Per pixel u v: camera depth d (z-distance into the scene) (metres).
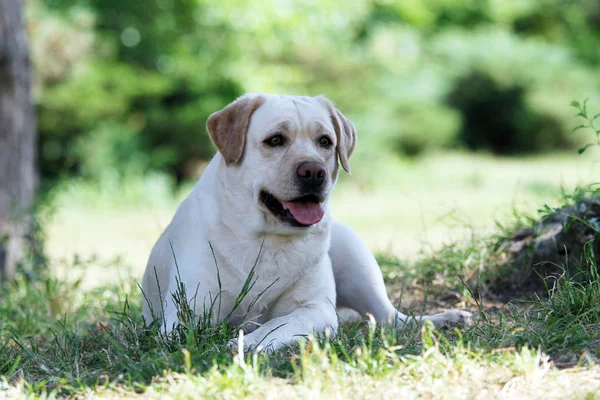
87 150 25.23
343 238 6.30
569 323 5.11
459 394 4.04
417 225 17.83
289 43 29.25
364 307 6.25
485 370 4.31
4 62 11.34
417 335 5.19
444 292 7.29
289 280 5.50
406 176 27.25
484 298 7.01
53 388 4.57
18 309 7.65
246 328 5.57
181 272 5.50
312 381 4.11
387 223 18.47
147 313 6.41
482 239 7.74
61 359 5.16
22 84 11.64
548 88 34.56
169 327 5.22
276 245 5.44
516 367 4.27
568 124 33.81
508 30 40.78
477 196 21.77
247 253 5.43
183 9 28.78
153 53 28.64
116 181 25.12
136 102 27.84
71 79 25.89
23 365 5.17
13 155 11.45
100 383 4.55
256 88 27.92
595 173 22.16
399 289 7.59
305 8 28.45
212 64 28.20
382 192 25.61
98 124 26.39
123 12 28.78
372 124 28.09
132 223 20.80
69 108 25.64
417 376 4.28
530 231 7.66
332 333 5.42
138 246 16.83
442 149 32.25
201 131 27.20
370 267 6.23
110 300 8.09
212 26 28.45
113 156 25.61
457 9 39.56
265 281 5.47
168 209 23.72
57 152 26.27
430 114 31.50
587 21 41.66
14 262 10.64
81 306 7.79
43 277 9.86
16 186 11.48
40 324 7.16
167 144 27.48
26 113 11.70
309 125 5.43
